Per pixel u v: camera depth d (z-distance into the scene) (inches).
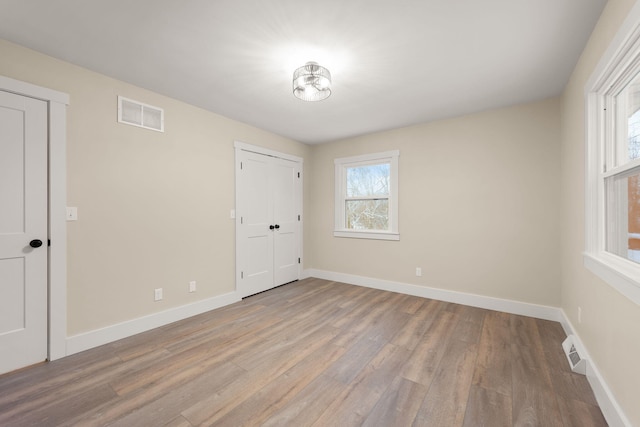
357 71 89.6
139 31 70.6
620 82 62.4
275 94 107.4
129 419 58.3
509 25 67.6
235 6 61.6
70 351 84.4
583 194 78.8
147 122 103.4
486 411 60.7
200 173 121.2
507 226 120.1
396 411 60.9
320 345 90.9
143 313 102.2
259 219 150.6
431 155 139.0
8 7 61.6
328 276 178.9
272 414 59.9
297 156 176.6
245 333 100.1
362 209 167.3
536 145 113.5
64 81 83.9
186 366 78.4
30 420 57.9
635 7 46.5
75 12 63.5
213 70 89.6
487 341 93.0
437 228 137.7
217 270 128.3
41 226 79.9
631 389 50.2
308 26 68.4
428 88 102.0
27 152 77.5
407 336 97.2
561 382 70.6
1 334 73.9
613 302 58.4
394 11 63.1
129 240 98.4
